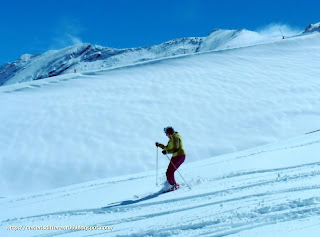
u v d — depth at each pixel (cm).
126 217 545
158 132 2189
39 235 518
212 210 475
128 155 1936
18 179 1761
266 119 2277
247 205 460
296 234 320
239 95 2670
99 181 1347
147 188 857
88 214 621
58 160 1911
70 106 2584
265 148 1366
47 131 2217
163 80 3075
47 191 1308
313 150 902
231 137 2095
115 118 2362
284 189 519
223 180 725
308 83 2820
